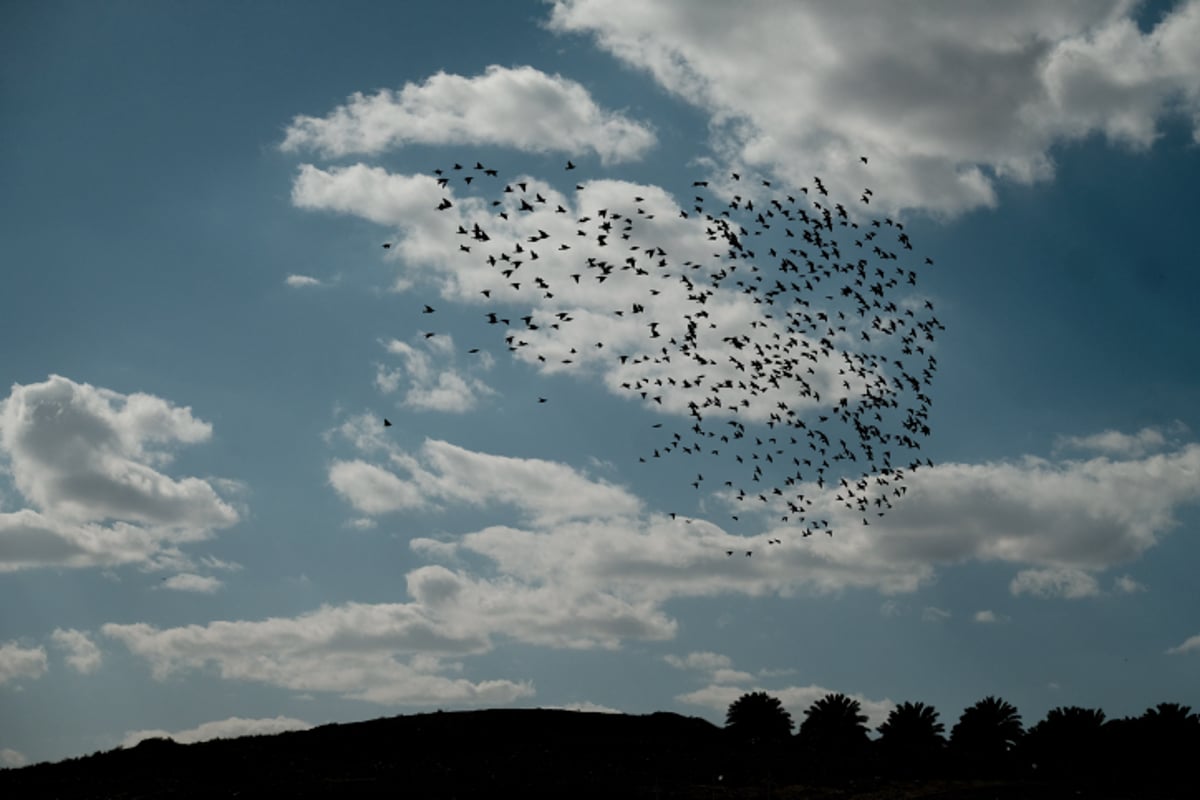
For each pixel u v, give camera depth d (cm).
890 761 13662
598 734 15800
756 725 14975
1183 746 12119
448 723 16075
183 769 13238
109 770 13225
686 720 16850
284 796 11725
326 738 15150
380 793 11938
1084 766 12688
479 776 13000
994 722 13625
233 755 13925
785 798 12000
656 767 13775
